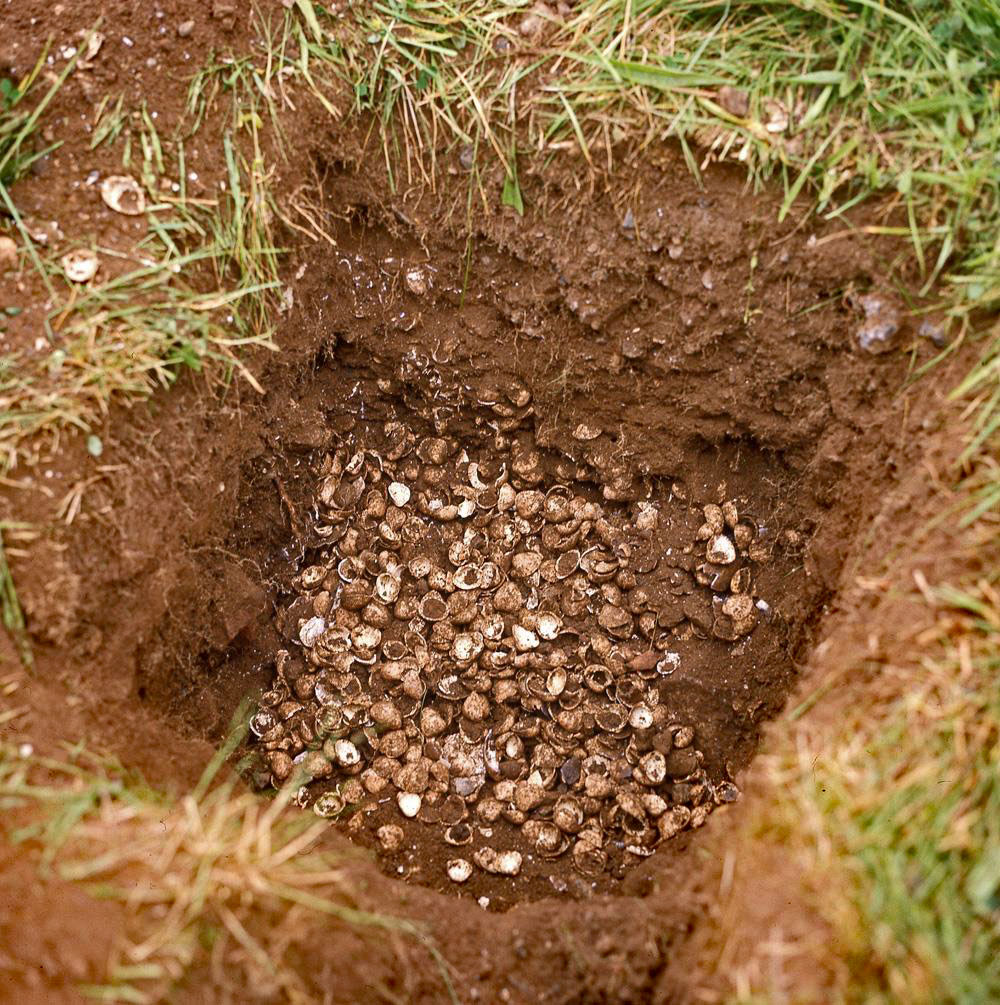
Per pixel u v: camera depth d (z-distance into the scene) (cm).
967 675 135
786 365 160
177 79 156
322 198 164
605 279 162
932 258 150
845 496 157
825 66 154
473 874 160
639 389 169
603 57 155
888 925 127
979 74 151
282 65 158
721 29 156
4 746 137
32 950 129
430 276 168
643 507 174
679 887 143
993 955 127
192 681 161
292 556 175
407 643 171
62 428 145
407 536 176
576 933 141
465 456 178
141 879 133
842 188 153
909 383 151
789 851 133
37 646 142
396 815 164
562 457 176
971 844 130
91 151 153
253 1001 131
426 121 160
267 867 136
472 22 159
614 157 157
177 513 152
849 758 135
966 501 141
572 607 171
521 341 170
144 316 150
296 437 170
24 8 154
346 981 135
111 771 140
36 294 148
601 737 166
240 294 154
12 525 142
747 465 171
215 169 155
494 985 139
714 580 169
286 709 168
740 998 128
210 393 155
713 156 154
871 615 143
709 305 160
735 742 166
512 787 164
